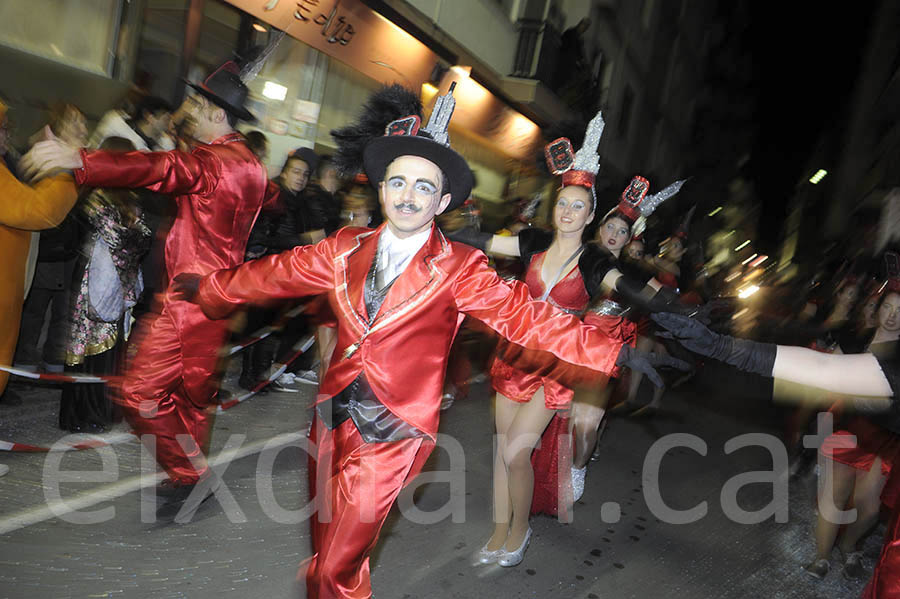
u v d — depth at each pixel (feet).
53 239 13.42
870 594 8.08
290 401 18.11
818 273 33.55
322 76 30.07
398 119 8.75
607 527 13.97
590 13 54.60
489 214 46.24
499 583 11.12
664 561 12.92
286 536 11.38
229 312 8.70
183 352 11.02
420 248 8.02
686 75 82.74
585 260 11.46
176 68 24.36
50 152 9.36
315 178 19.38
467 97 40.24
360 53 31.42
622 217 13.32
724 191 92.89
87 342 13.53
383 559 11.18
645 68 70.33
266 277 8.29
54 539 10.09
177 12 24.00
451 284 8.00
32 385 15.47
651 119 76.07
